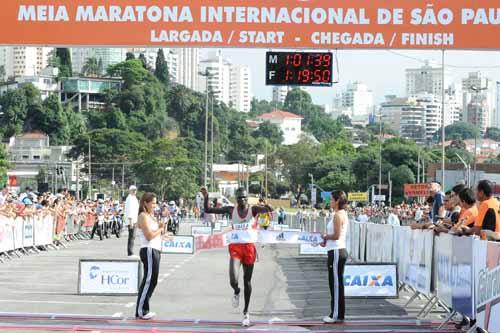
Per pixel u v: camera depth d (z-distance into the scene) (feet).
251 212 42.24
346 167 402.72
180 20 51.93
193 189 358.23
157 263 42.09
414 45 52.42
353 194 289.74
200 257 91.09
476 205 43.86
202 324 41.24
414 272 49.03
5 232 78.95
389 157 358.23
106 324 40.70
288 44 51.98
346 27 52.31
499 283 31.96
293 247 116.67
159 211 150.71
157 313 45.21
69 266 73.41
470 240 36.45
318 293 55.98
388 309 48.11
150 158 357.61
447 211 56.39
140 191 359.66
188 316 44.29
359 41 52.31
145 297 42.16
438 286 42.83
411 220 111.55
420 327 40.91
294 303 50.62
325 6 52.26
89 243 113.80
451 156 408.87
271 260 88.17
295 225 187.52
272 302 51.03
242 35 52.11
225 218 209.56
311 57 58.18
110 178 370.94
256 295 54.60
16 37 51.93
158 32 51.96
